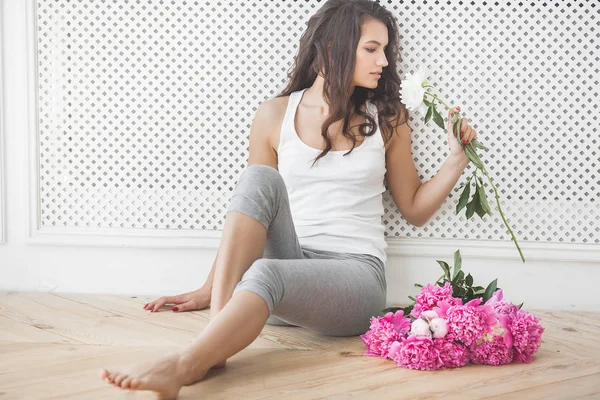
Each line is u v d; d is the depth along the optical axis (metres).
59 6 2.82
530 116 2.72
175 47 2.82
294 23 2.78
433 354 1.90
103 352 2.05
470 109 2.74
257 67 2.80
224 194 2.86
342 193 2.38
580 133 2.71
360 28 2.34
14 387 1.74
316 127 2.42
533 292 2.73
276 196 2.00
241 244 1.92
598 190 2.73
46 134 2.88
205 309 2.62
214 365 1.83
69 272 2.88
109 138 2.87
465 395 1.70
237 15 2.79
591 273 2.71
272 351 2.09
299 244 2.21
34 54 2.83
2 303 2.67
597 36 2.68
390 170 2.60
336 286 2.03
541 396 1.69
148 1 2.82
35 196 2.87
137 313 2.54
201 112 2.84
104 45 2.84
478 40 2.71
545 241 2.73
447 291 1.99
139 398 1.67
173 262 2.84
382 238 2.46
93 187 2.88
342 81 2.34
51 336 2.22
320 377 1.84
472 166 2.74
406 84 2.30
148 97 2.85
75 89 2.86
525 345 1.96
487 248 2.72
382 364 1.97
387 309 2.14
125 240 2.83
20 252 2.89
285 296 1.88
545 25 2.68
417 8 2.73
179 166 2.86
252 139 2.54
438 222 2.75
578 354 2.09
